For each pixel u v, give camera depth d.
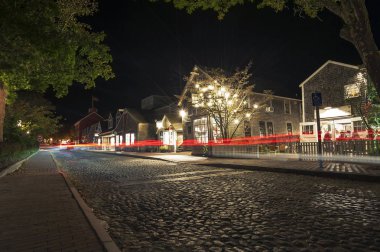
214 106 22.47
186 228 5.26
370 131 16.20
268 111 31.41
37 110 39.81
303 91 26.44
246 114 25.12
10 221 5.70
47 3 7.79
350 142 14.38
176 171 14.88
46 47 8.18
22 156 24.84
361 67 17.88
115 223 5.75
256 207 6.60
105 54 11.68
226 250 4.16
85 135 84.50
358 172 10.41
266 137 31.05
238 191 8.68
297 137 34.28
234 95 23.31
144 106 52.31
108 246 4.12
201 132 29.98
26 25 7.58
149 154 31.34
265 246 4.25
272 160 17.52
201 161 19.50
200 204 7.12
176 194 8.55
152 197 8.24
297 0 11.39
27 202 7.56
